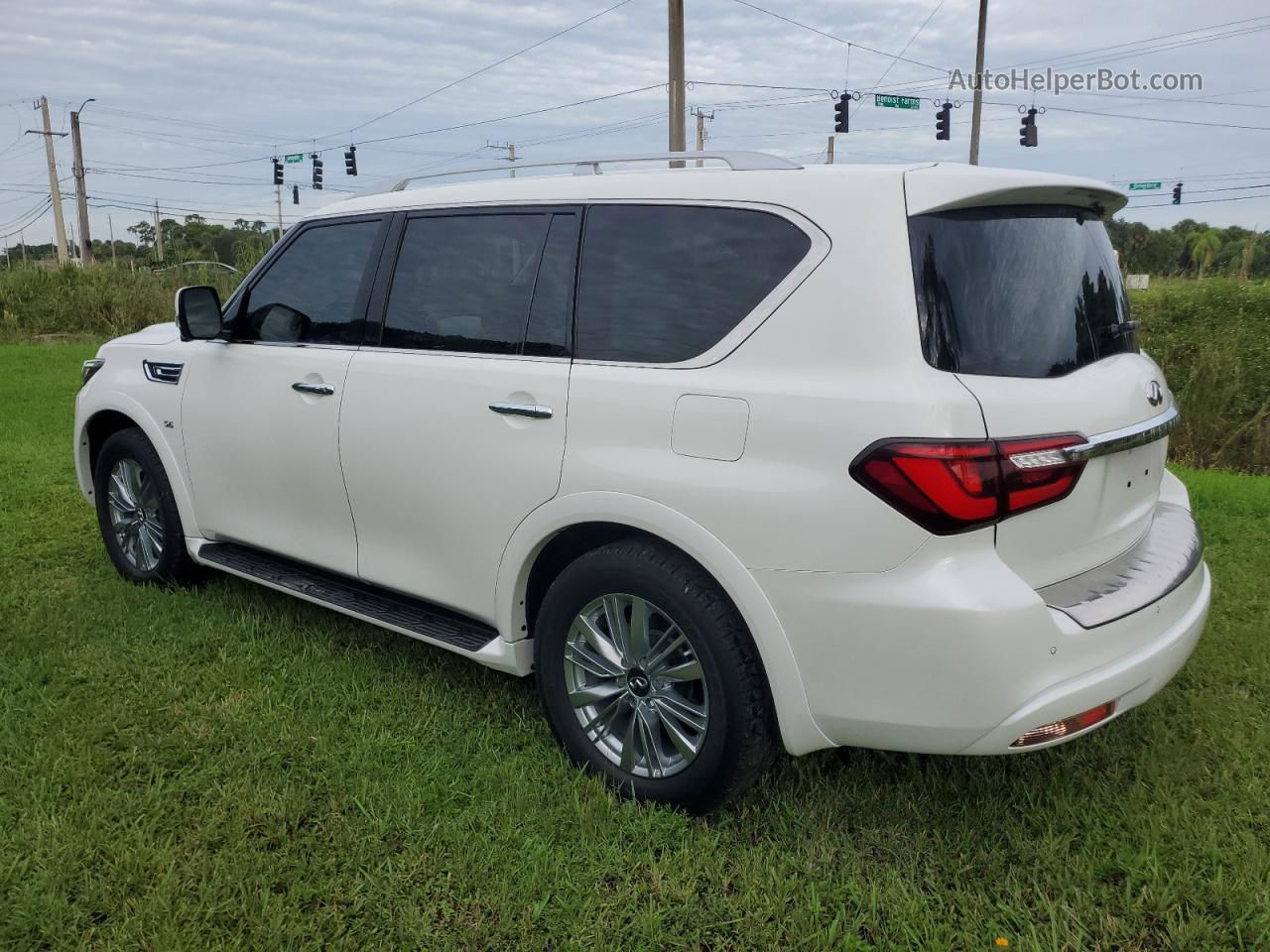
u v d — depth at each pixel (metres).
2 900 2.40
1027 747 2.31
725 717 2.60
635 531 2.86
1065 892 2.46
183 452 4.21
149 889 2.44
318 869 2.54
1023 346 2.47
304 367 3.66
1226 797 2.84
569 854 2.62
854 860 2.61
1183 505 3.31
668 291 2.78
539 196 3.14
